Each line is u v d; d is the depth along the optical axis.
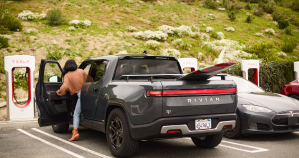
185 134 3.34
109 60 4.37
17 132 5.99
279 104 5.11
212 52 17.70
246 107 5.09
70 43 15.21
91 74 4.80
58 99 4.95
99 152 4.15
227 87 3.70
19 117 7.19
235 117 3.71
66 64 4.73
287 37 25.19
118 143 3.75
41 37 15.48
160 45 17.64
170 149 4.38
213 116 3.52
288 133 5.80
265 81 11.44
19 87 9.94
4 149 4.38
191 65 9.97
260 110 4.96
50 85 5.20
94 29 18.72
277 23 28.83
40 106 5.10
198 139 4.51
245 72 10.41
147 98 3.27
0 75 10.48
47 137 5.40
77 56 13.80
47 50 13.77
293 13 34.78
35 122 6.71
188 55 16.92
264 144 4.76
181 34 20.45
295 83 8.78
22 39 14.55
